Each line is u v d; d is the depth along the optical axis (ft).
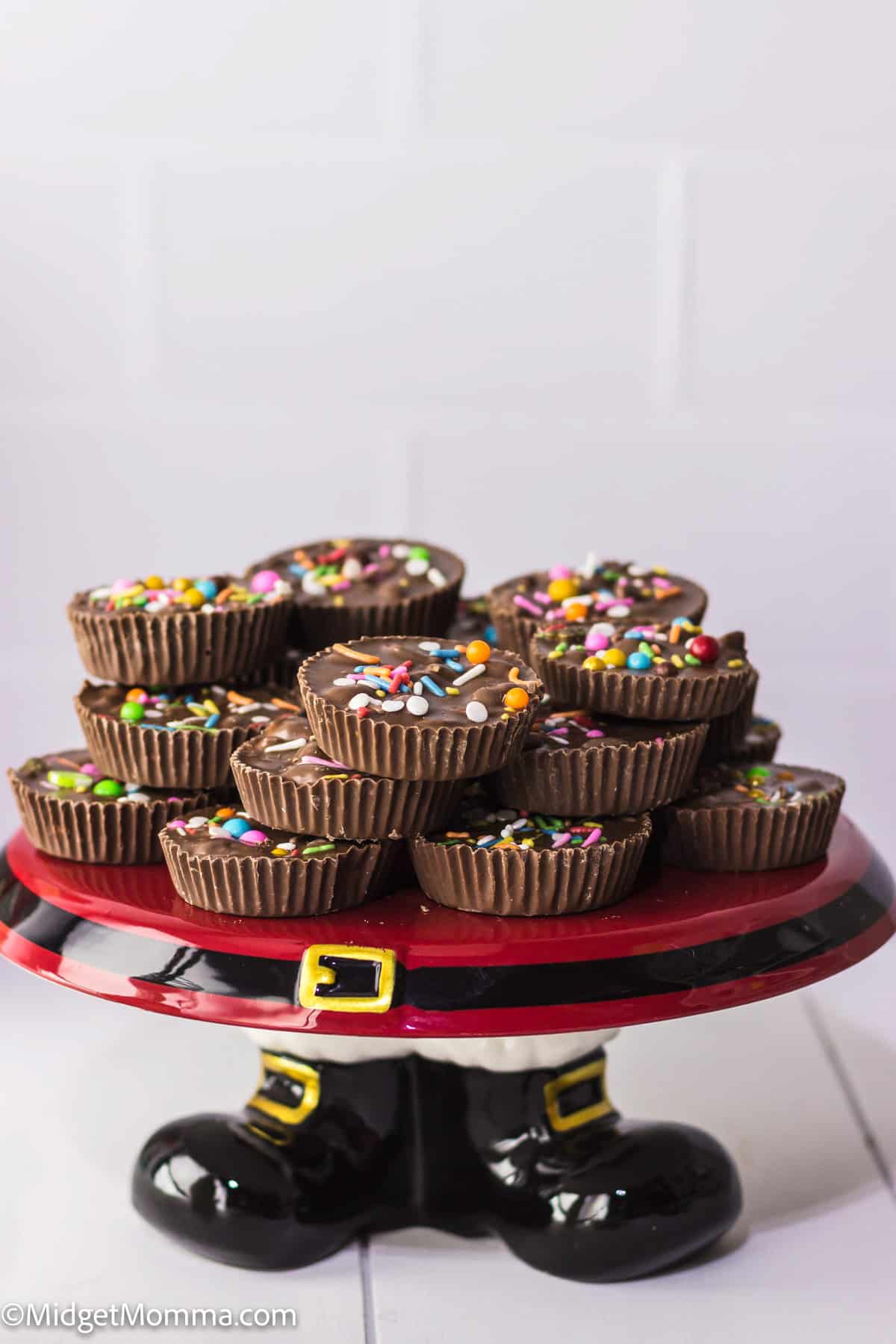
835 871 2.43
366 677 2.34
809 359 3.23
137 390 3.18
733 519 3.28
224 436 3.21
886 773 3.38
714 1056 2.88
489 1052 2.48
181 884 2.33
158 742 2.43
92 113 3.09
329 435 3.22
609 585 2.67
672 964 2.26
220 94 3.09
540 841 2.31
